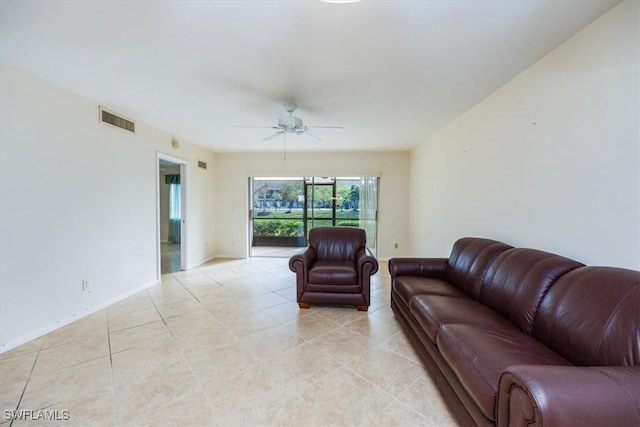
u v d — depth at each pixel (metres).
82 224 2.81
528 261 1.82
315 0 1.45
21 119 2.25
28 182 2.31
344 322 2.76
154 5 1.50
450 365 1.45
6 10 1.53
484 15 1.58
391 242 5.70
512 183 2.41
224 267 5.14
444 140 3.85
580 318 1.31
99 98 2.85
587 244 1.70
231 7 1.52
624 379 0.90
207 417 1.51
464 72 2.28
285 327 2.63
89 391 1.70
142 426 1.44
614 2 1.48
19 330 2.25
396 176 5.65
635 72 1.42
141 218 3.68
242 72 2.29
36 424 1.45
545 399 0.84
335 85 2.53
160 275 4.16
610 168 1.55
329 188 6.17
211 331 2.54
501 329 1.60
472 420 1.28
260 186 6.39
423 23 1.66
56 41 1.85
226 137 4.52
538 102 2.09
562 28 1.70
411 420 1.49
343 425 1.46
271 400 1.64
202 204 5.41
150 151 3.85
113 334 2.46
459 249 2.69
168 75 2.34
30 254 2.33
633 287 1.20
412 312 2.13
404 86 2.55
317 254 3.79
